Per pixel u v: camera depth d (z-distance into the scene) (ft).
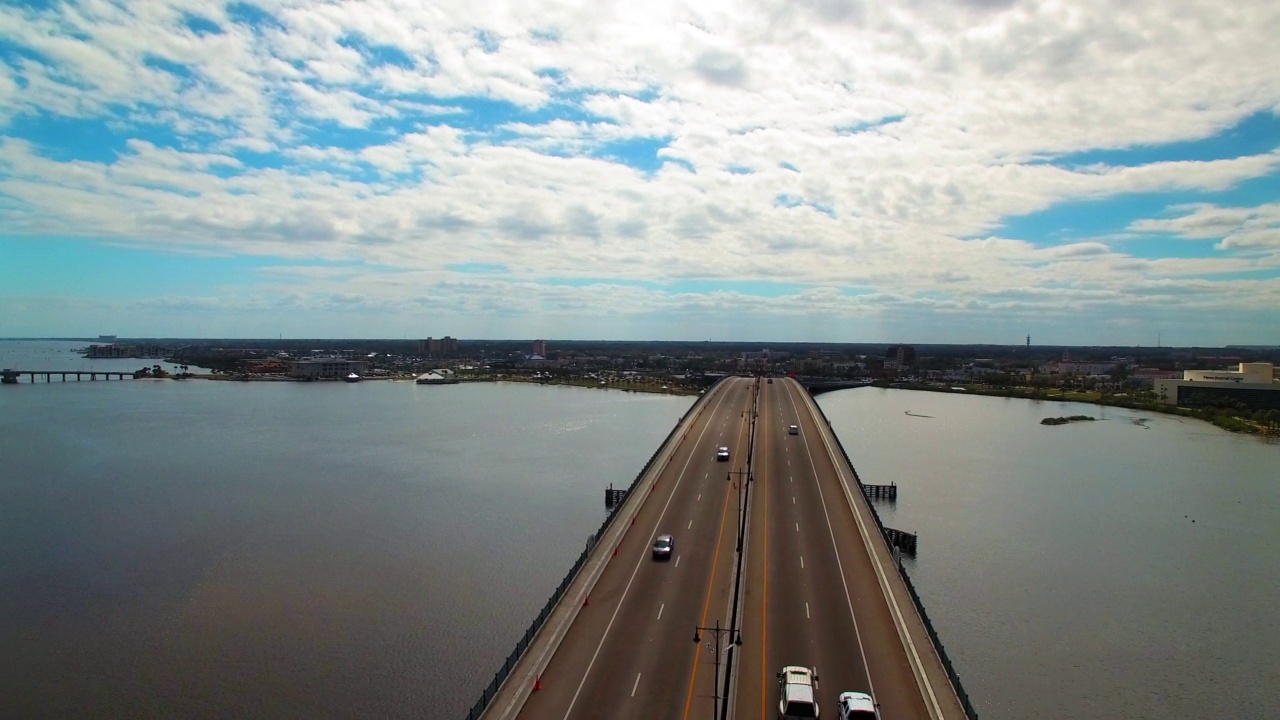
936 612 248.93
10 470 494.59
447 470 493.36
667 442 407.03
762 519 275.80
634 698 156.25
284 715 191.11
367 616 248.73
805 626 188.24
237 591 270.87
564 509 386.93
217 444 609.42
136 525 357.20
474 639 232.12
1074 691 202.18
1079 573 287.69
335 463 520.42
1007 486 440.45
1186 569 293.64
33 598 264.31
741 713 150.00
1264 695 201.36
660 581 218.59
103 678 208.74
